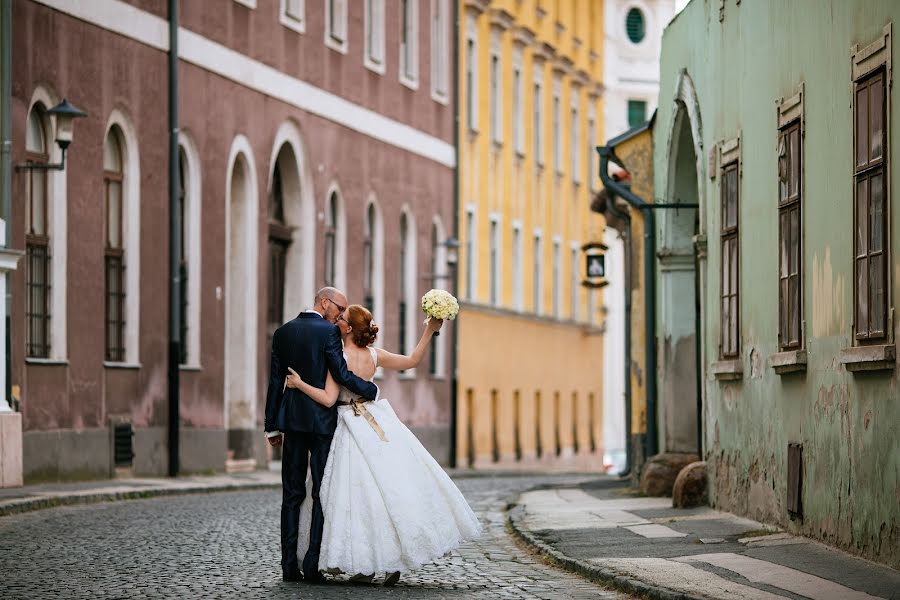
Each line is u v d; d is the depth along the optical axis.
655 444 30.25
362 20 47.41
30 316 30.78
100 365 33.00
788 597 13.80
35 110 30.98
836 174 17.28
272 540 20.08
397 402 50.16
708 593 14.05
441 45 54.09
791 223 19.33
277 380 15.84
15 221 29.77
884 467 15.77
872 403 16.12
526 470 59.78
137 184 34.75
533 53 62.81
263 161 41.00
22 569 16.84
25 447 30.06
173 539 20.16
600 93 71.00
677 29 26.77
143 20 34.91
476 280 56.78
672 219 28.55
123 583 15.66
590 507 25.16
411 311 51.38
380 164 48.84
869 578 14.94
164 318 35.88
